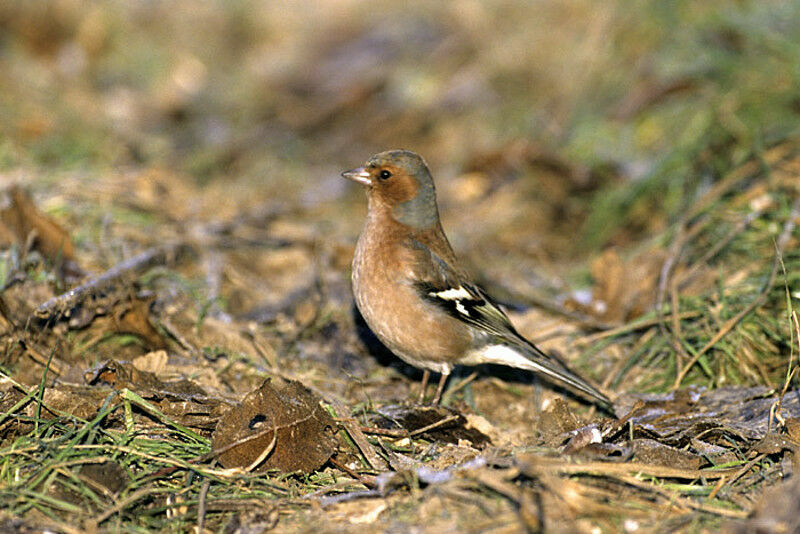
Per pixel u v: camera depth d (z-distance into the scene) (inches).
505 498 267.6
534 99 675.4
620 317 443.5
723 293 411.5
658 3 638.5
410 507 270.2
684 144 536.4
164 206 516.4
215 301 428.1
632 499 271.6
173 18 842.8
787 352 389.1
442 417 350.3
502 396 392.8
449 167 653.3
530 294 480.7
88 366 364.2
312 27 851.4
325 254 499.8
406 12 838.5
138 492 271.3
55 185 498.3
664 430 330.0
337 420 325.7
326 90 753.0
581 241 550.9
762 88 536.7
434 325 370.3
